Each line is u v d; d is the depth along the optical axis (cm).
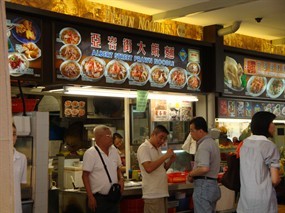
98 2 549
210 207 462
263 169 358
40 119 418
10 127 115
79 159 598
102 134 466
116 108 635
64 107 583
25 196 410
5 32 117
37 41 470
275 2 556
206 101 676
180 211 594
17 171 362
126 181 579
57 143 608
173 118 651
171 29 641
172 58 615
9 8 441
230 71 697
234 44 741
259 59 757
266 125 367
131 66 561
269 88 776
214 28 668
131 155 622
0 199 114
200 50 661
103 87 531
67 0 517
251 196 357
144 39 579
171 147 646
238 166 386
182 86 627
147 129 629
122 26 545
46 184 421
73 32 501
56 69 484
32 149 416
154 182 496
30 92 519
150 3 554
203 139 465
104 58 531
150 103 626
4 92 115
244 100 726
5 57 116
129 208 530
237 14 617
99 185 458
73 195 515
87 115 608
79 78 505
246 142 373
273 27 706
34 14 464
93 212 456
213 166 464
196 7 554
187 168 668
